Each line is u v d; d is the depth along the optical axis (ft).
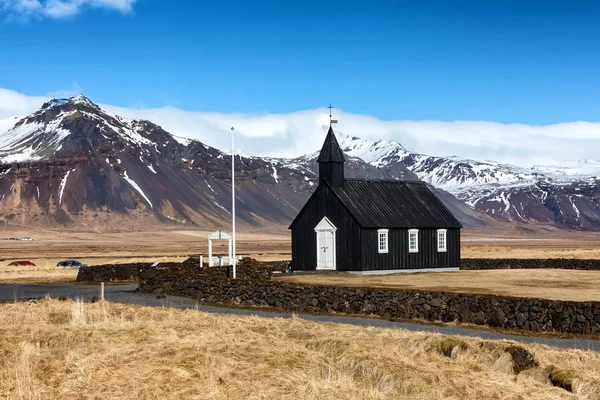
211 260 199.72
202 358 65.10
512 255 357.82
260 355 67.77
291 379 59.52
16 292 164.14
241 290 136.05
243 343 73.31
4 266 327.67
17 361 63.93
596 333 95.66
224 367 62.08
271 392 55.93
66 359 65.00
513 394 58.18
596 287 155.02
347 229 218.18
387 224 219.00
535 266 250.57
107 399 54.19
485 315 105.09
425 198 242.17
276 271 229.86
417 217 230.07
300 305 126.00
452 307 108.88
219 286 140.26
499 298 104.63
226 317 96.89
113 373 60.18
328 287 123.75
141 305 120.78
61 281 208.13
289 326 87.20
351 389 57.62
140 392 55.57
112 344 71.82
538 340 91.81
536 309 100.83
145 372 60.44
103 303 113.29
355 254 215.51
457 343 74.23
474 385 59.93
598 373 65.51
